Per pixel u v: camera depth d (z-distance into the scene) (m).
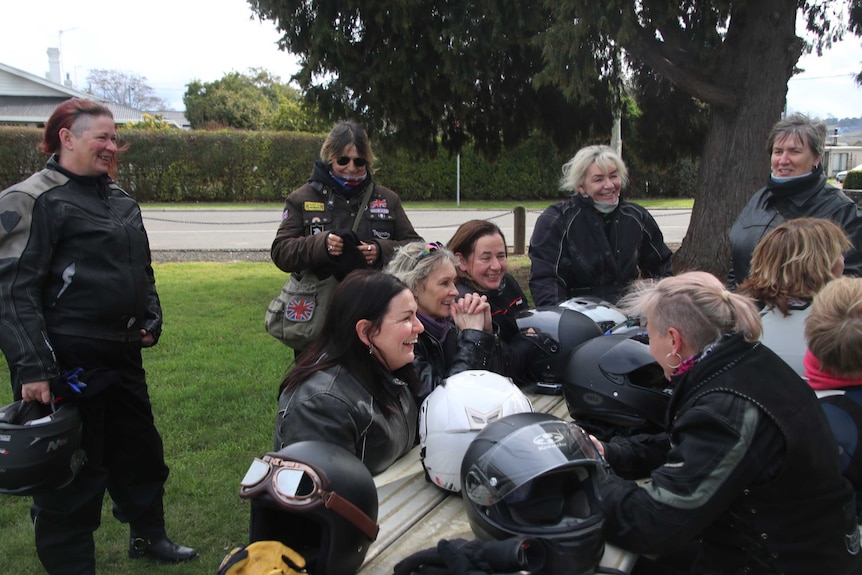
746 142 8.24
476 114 10.14
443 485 2.08
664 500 1.65
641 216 3.70
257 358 6.37
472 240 3.05
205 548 3.45
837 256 2.58
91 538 2.95
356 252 3.41
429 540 1.86
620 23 7.03
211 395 5.38
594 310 3.23
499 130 10.61
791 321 2.58
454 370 2.54
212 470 4.19
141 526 3.29
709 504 1.63
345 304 2.10
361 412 2.07
